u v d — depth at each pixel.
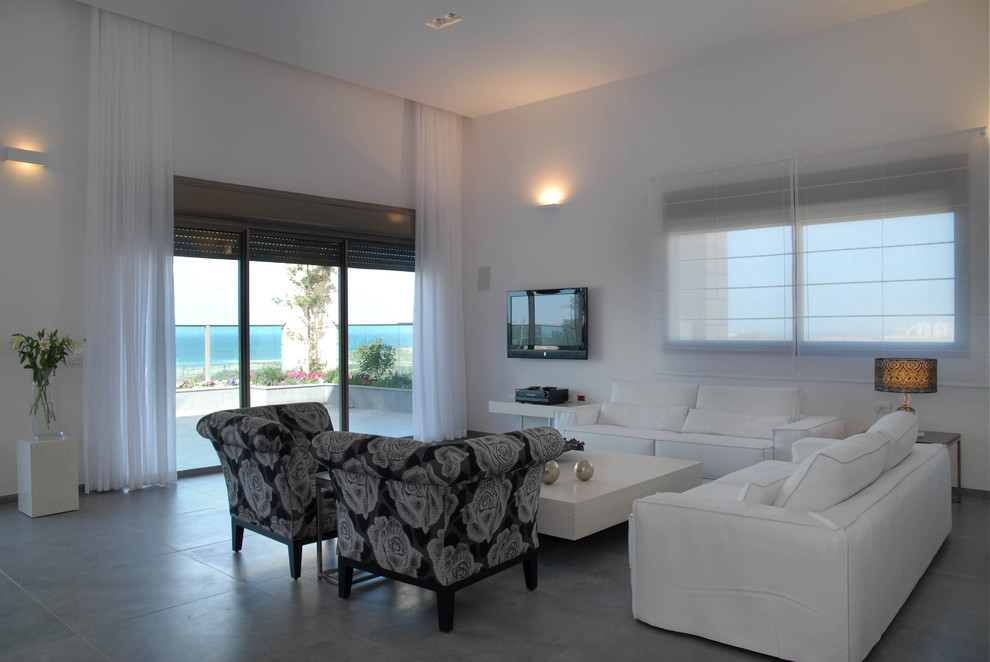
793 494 2.93
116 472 5.68
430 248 7.91
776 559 2.73
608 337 7.15
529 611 3.27
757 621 2.78
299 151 6.99
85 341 5.52
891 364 4.90
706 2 5.33
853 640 2.60
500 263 8.05
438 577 3.02
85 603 3.39
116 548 4.23
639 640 2.96
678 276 6.59
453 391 8.05
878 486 3.21
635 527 3.13
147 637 3.02
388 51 6.28
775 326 6.01
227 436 3.83
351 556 3.35
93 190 5.55
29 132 5.39
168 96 5.98
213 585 3.62
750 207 6.15
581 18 5.61
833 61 5.78
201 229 6.43
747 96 6.22
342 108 7.35
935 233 5.28
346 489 3.30
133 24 5.78
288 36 5.96
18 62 5.35
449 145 8.15
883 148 5.50
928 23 5.34
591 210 7.27
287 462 3.66
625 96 7.01
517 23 5.70
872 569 2.76
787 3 5.34
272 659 2.81
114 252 5.64
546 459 3.30
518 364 7.90
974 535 4.36
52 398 5.52
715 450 5.32
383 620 3.18
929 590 3.49
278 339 6.97
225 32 5.90
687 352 6.54
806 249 5.86
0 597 3.47
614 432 5.98
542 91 7.35
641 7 5.42
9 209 5.31
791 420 5.52
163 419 5.91
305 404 4.48
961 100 5.21
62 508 5.02
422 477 2.89
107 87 5.64
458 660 2.79
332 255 7.42
